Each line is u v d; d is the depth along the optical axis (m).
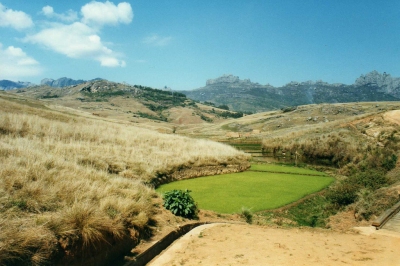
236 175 23.95
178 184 19.25
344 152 32.16
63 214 6.91
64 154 15.91
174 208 11.07
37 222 6.41
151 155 22.69
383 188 15.48
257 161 33.69
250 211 13.42
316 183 21.14
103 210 7.96
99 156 17.58
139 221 8.50
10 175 8.31
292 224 13.23
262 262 7.00
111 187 10.33
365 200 14.85
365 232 10.23
